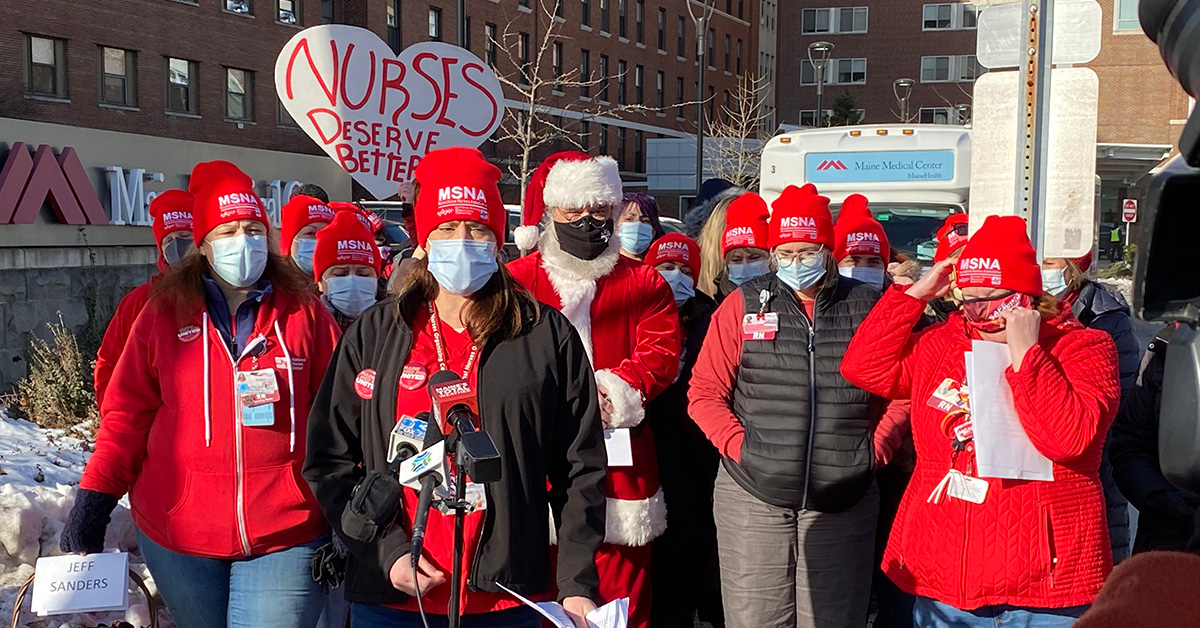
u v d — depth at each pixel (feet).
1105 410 10.44
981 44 13.96
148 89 84.23
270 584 11.19
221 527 11.11
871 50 216.74
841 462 12.81
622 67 158.81
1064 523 10.56
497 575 9.01
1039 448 10.34
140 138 66.18
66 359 30.32
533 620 9.50
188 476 11.16
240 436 11.14
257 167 83.41
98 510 11.16
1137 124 146.92
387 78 22.62
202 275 11.53
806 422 12.89
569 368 9.59
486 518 9.04
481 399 9.17
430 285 9.62
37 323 42.70
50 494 18.33
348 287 16.58
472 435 7.69
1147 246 4.24
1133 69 146.92
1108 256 138.21
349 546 9.22
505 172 119.24
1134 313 4.32
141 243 63.36
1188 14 3.77
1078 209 13.66
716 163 127.24
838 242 17.80
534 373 9.32
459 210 9.25
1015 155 13.70
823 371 12.98
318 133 22.29
